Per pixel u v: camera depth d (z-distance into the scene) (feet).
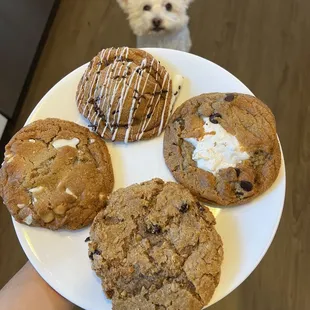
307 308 1.52
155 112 0.96
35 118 1.00
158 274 0.83
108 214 0.88
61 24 2.02
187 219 0.86
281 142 1.69
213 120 0.92
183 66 1.01
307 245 1.58
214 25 1.90
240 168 0.89
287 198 1.63
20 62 1.86
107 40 1.96
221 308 1.55
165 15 1.66
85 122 1.00
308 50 1.82
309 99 1.74
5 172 0.92
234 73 1.81
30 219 0.90
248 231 0.89
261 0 1.92
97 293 0.88
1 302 1.02
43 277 0.89
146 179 0.96
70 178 0.91
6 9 1.80
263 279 1.56
